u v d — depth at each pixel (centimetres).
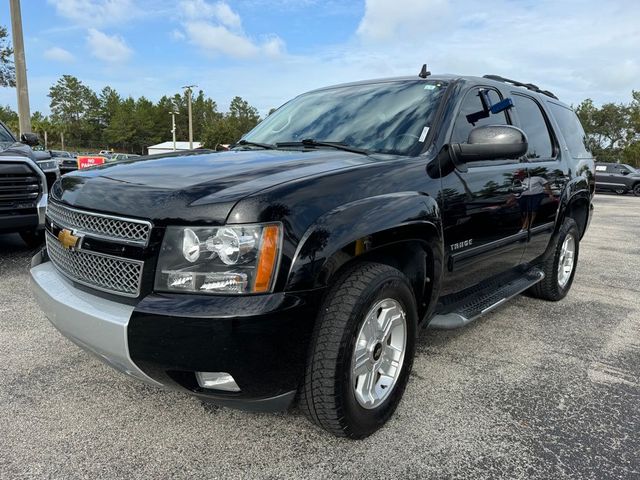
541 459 243
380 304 251
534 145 432
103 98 11981
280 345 210
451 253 306
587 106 7844
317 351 229
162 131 11000
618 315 471
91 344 228
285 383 220
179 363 207
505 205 358
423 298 296
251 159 277
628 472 234
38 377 310
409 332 273
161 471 227
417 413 281
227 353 203
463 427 268
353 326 230
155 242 215
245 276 208
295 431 260
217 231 208
